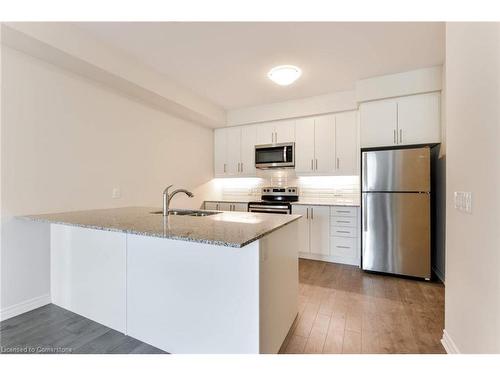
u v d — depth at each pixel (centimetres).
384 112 320
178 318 155
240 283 136
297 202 399
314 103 386
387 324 197
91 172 262
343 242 356
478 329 128
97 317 192
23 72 208
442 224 288
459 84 152
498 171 111
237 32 221
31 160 214
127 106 302
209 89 355
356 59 271
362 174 322
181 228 150
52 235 220
